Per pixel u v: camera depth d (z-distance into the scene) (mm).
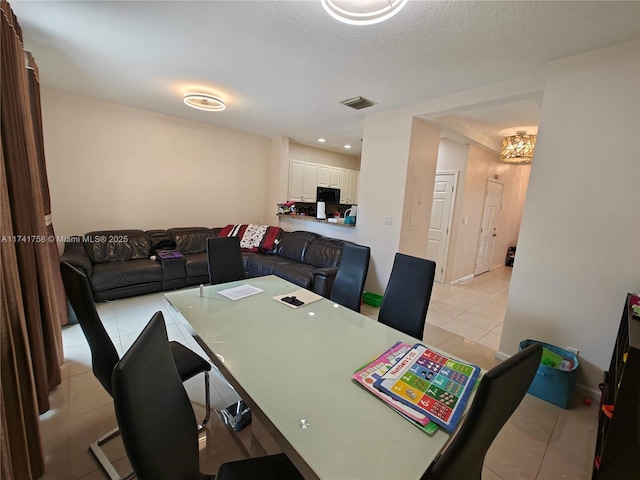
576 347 2129
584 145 2014
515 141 4109
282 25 1838
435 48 2004
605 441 1259
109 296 3293
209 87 3014
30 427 1299
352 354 1338
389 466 786
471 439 696
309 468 778
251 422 1694
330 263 3854
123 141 3918
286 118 4031
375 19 1508
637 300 1673
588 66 1970
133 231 3971
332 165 6590
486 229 5625
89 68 2660
